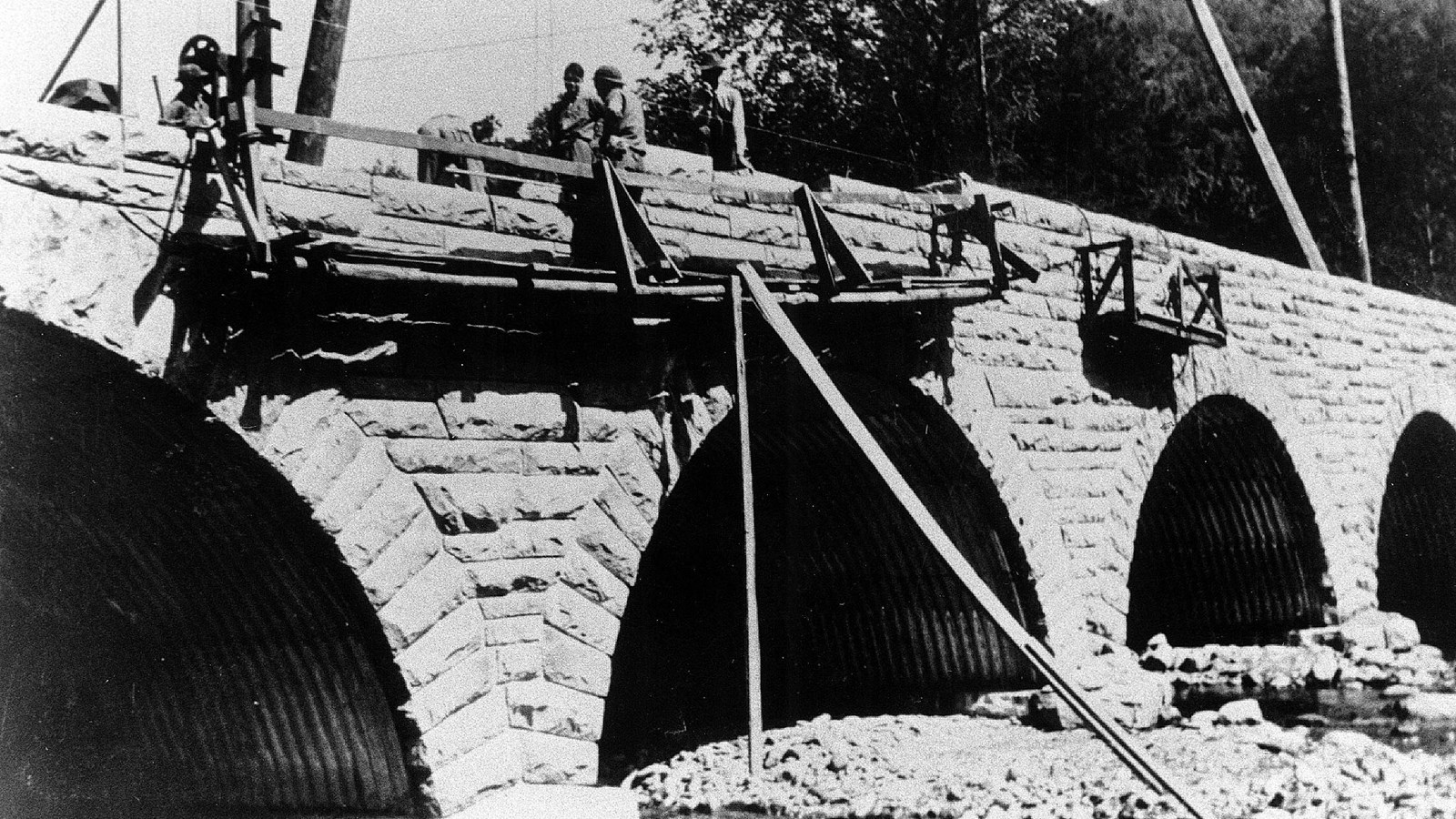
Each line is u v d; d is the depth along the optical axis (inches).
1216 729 621.0
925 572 703.7
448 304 437.1
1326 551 900.0
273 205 404.2
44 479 420.2
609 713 752.3
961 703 700.7
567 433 469.1
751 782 542.9
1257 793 486.9
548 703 453.4
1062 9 1568.7
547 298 449.7
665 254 465.7
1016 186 1525.6
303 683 458.0
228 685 478.9
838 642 767.7
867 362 592.7
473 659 438.0
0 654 496.7
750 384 555.2
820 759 569.3
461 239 449.7
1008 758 565.6
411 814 434.6
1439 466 1110.4
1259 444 882.1
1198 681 826.2
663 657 792.9
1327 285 951.0
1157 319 726.5
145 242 372.8
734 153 591.5
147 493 423.2
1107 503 719.7
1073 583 689.0
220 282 387.9
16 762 509.0
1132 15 1612.9
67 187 360.2
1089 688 648.4
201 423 385.1
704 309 488.7
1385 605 1197.7
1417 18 1531.7
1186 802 454.0
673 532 785.6
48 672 504.1
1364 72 1547.7
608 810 411.2
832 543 731.4
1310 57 1568.7
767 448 684.1
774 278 535.5
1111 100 1576.0
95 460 411.8
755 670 464.1
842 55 1480.1
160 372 372.8
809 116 1470.2
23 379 376.2
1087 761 550.9
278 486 399.5
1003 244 610.2
